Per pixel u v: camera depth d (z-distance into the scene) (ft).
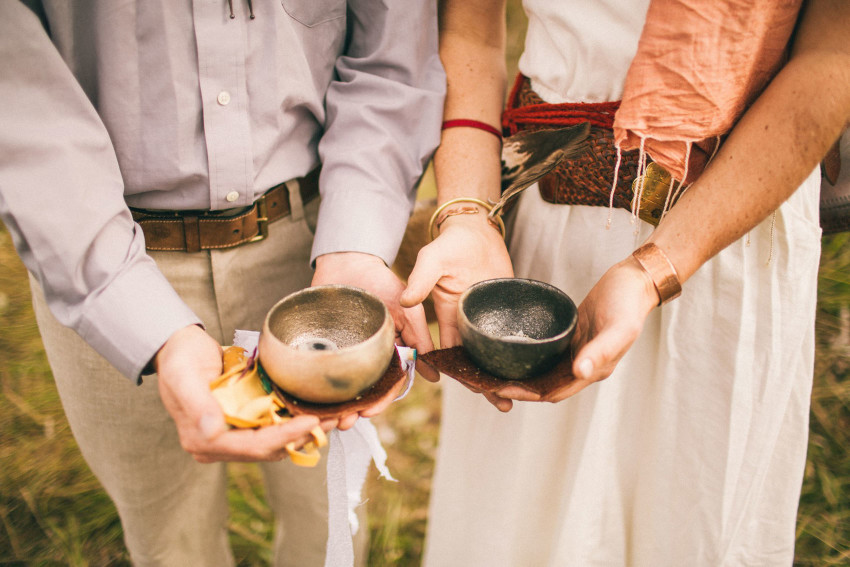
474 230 3.83
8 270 9.24
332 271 3.86
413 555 6.45
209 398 2.72
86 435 4.42
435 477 5.40
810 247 3.55
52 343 4.10
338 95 4.13
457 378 3.18
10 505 6.71
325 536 5.43
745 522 4.32
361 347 2.74
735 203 3.08
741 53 2.97
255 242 4.10
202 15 3.33
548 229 4.08
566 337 2.98
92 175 3.13
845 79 2.91
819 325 7.82
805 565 6.15
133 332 3.06
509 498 4.81
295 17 3.68
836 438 7.00
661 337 3.88
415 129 4.22
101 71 3.32
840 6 2.87
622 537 4.68
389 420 7.80
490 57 4.43
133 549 4.97
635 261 3.19
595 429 4.21
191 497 4.87
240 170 3.65
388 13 3.98
